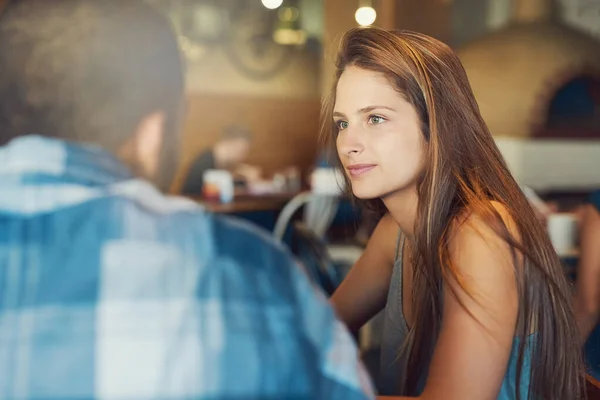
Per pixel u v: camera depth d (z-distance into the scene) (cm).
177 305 48
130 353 46
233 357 47
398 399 95
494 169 101
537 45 542
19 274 47
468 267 91
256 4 671
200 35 651
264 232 55
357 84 99
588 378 114
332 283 228
